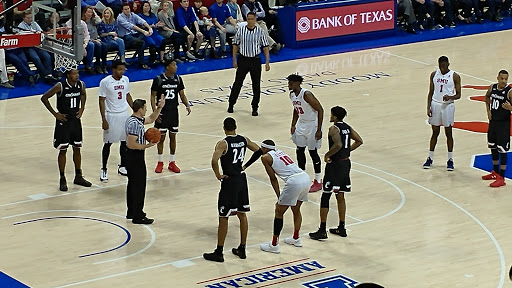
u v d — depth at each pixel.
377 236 13.42
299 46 25.28
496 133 15.34
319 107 14.85
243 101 20.44
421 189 15.30
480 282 11.94
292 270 12.30
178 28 23.66
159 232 13.53
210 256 12.58
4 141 17.58
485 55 24.48
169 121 15.77
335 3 25.61
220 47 24.06
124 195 15.01
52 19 15.30
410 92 21.06
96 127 18.56
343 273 12.21
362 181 15.64
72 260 12.57
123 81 15.38
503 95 15.14
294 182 12.55
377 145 17.47
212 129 18.41
